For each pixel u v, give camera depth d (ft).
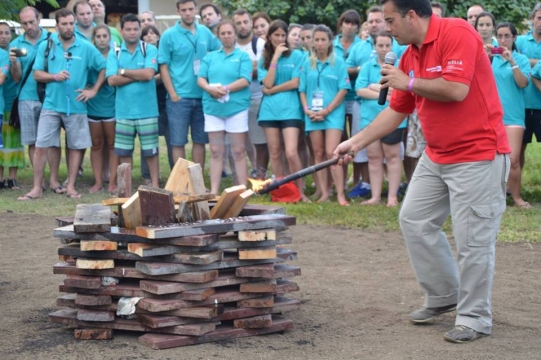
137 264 16.78
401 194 35.99
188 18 35.99
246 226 16.99
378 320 19.01
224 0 54.95
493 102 17.06
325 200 34.96
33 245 27.55
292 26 35.04
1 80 37.01
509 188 33.40
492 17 32.19
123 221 17.63
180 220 17.20
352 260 25.17
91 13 38.93
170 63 36.27
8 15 29.04
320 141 34.12
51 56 36.42
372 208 32.86
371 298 20.88
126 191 18.71
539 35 33.73
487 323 17.54
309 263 24.81
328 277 23.08
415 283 22.35
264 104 34.63
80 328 17.57
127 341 17.21
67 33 36.24
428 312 18.53
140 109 36.22
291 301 18.10
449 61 16.51
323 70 33.63
